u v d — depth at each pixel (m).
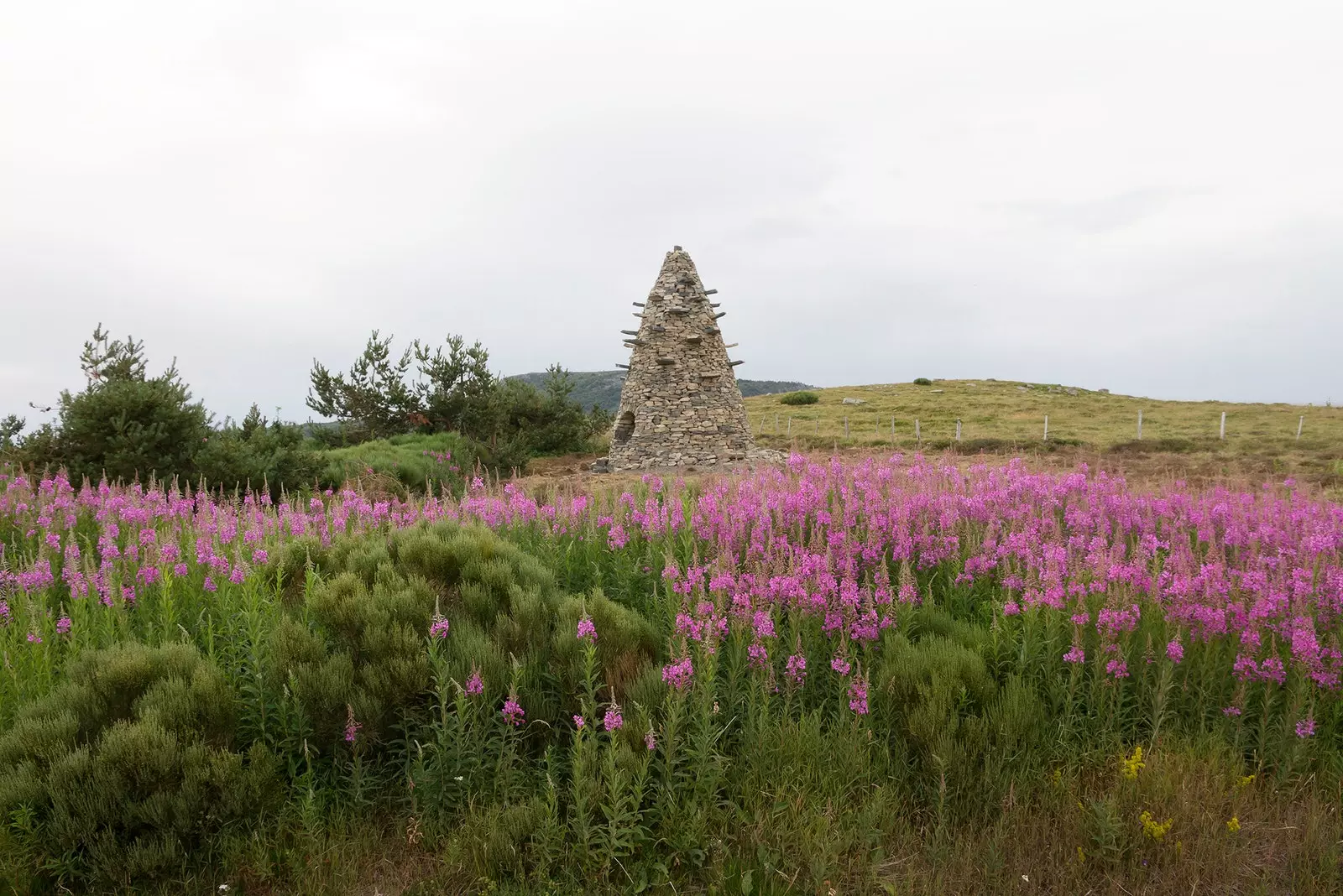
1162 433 36.16
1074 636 5.79
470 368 33.16
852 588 6.18
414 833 4.54
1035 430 40.78
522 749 5.14
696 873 4.36
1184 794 4.66
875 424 49.47
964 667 5.55
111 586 6.43
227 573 7.05
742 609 6.01
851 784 4.82
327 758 5.07
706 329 26.58
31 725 4.55
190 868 4.30
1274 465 23.53
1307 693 5.21
